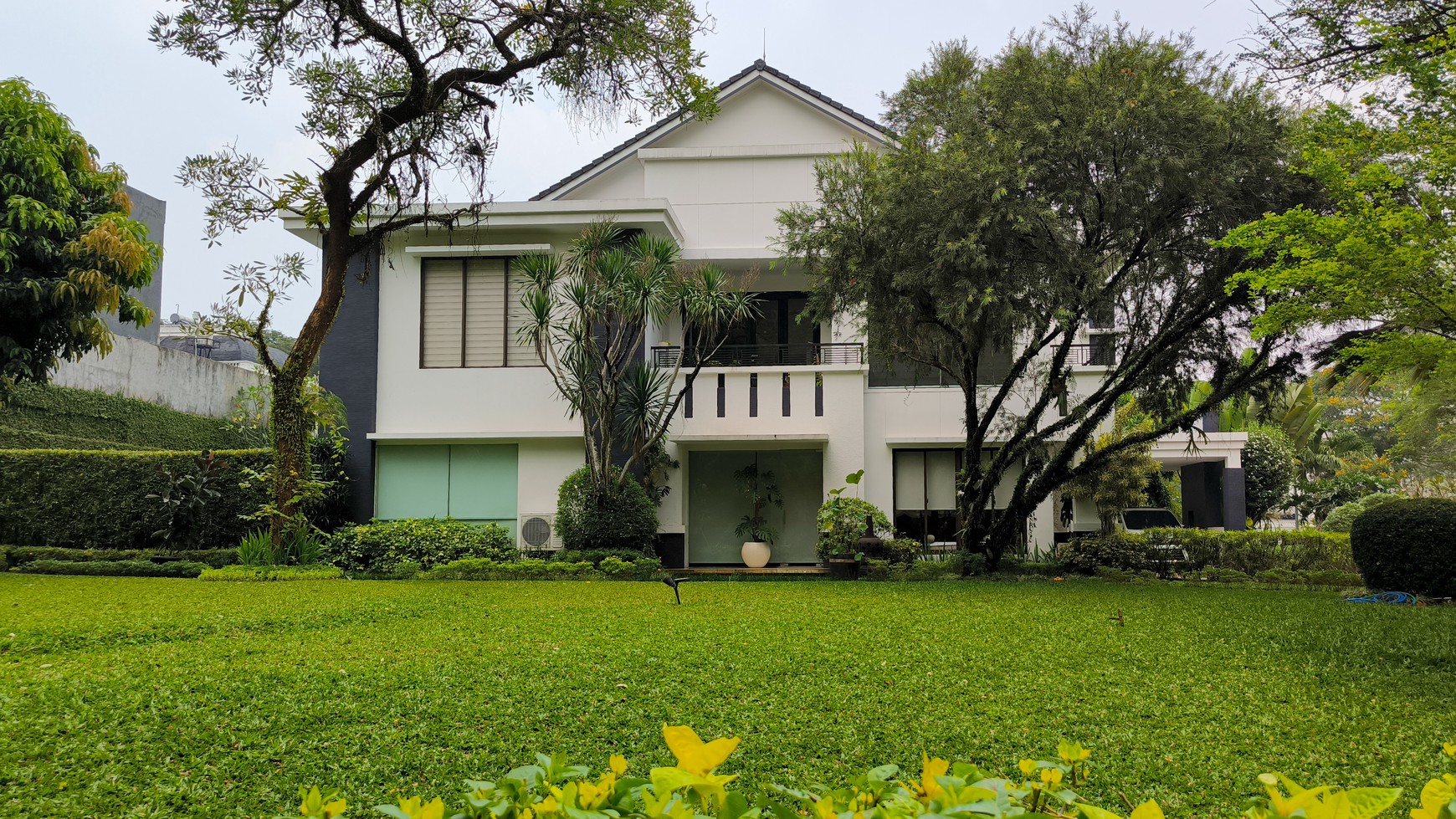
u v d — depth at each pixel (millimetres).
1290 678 5973
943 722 4754
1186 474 22703
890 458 16594
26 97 11531
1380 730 4781
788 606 9203
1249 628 7934
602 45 12461
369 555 13984
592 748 4230
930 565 14219
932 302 12492
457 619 7949
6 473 14531
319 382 15914
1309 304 9938
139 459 14477
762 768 4008
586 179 19234
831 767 4016
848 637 7145
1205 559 15094
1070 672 6023
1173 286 13062
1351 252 9164
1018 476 16672
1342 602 10383
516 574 13109
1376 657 6820
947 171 11492
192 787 3607
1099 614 8750
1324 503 26672
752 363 17672
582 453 15773
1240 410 26406
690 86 12992
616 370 14336
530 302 14320
